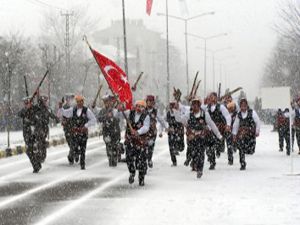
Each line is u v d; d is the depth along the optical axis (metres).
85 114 13.46
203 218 7.84
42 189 10.59
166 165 14.22
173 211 8.34
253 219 7.72
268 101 12.98
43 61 45.44
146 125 10.84
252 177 11.76
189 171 12.95
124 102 13.88
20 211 8.55
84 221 7.84
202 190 10.18
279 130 17.64
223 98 15.95
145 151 10.86
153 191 10.19
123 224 7.59
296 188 10.21
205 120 11.80
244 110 13.10
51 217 8.12
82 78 54.84
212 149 13.20
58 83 42.78
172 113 13.97
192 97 14.98
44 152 14.98
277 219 7.69
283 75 50.38
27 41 51.41
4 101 33.22
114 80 13.78
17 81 41.91
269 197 9.33
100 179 11.86
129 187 10.70
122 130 29.97
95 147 20.38
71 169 13.64
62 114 14.02
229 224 7.47
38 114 13.07
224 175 12.15
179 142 14.02
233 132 13.23
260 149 18.59
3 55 38.25
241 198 9.27
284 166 13.70
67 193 10.12
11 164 14.88
